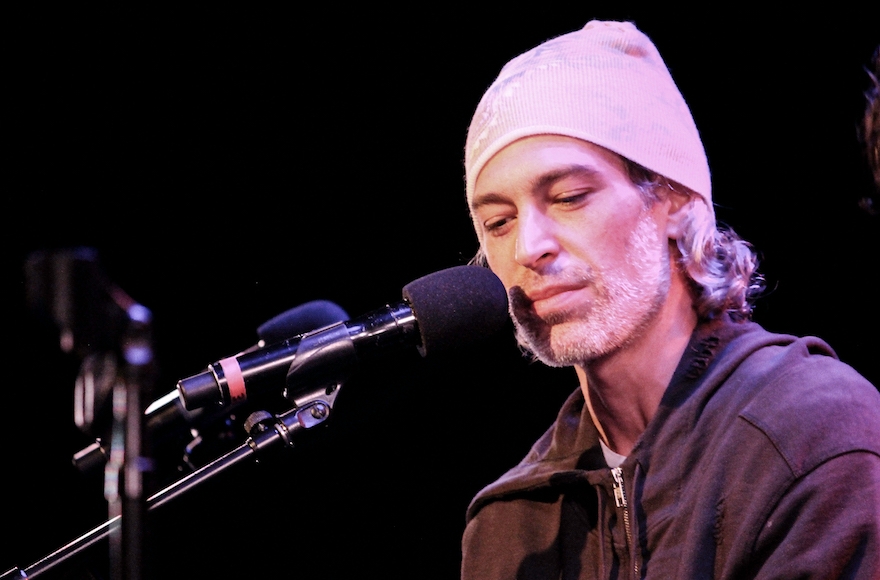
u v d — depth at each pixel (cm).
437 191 1238
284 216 1259
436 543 1182
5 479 1216
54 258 326
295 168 1262
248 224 1263
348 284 1254
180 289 1248
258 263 1259
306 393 495
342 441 1191
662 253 571
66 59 1237
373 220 1253
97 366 342
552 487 604
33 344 1236
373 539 1187
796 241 1034
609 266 548
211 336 1245
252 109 1261
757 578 473
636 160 556
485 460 1177
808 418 491
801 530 465
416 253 1242
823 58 1033
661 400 564
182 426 547
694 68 1080
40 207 1235
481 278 541
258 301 1255
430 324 515
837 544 453
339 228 1258
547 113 555
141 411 340
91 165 1245
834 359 553
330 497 1196
